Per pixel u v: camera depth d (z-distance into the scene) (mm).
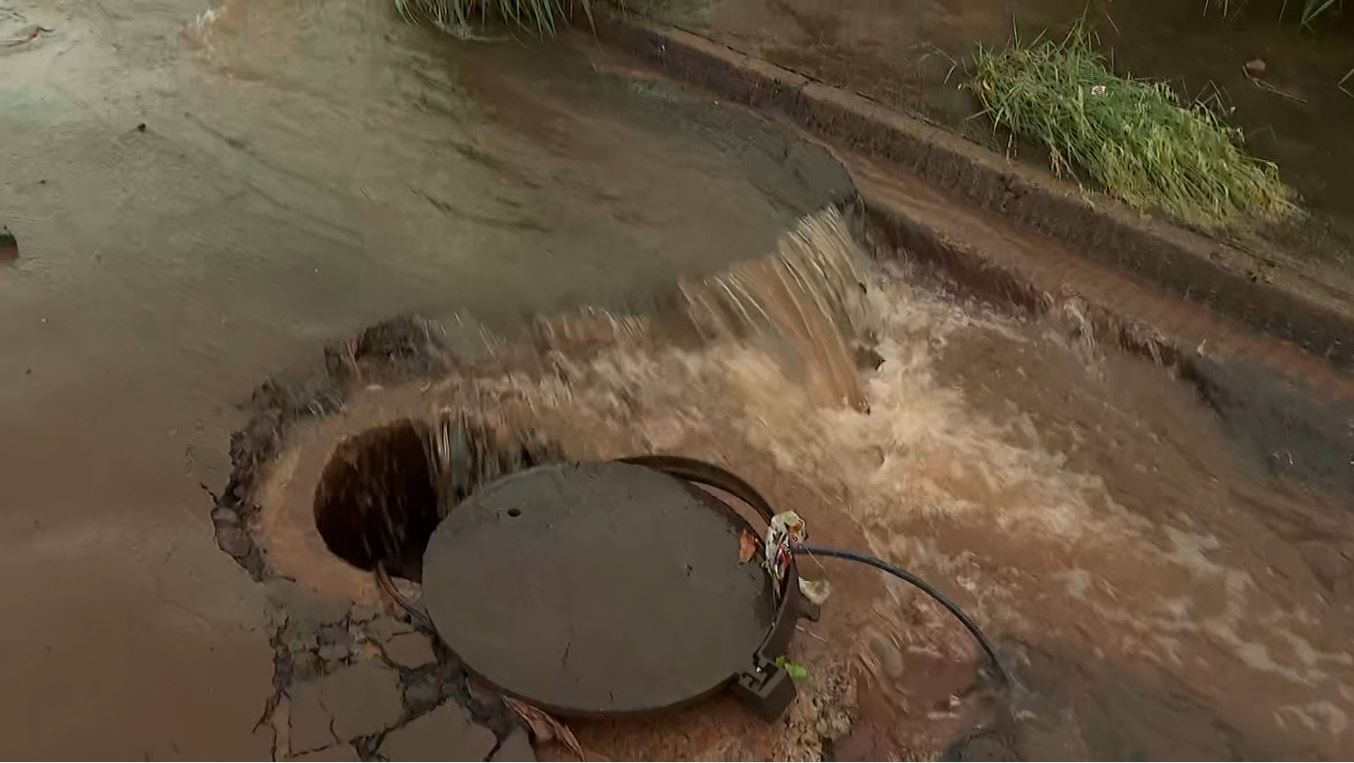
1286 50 4895
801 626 2939
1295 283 3781
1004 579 3213
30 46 4785
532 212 4012
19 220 3887
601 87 4691
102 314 3547
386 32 4949
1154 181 4125
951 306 4121
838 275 4016
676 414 3520
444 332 3541
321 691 2635
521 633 2709
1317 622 3189
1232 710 2943
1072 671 2982
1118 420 3738
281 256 3791
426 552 2895
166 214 3947
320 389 3375
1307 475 3594
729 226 3947
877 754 2709
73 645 2688
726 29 4859
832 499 3377
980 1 5098
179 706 2584
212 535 2947
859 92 4520
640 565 2883
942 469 3541
